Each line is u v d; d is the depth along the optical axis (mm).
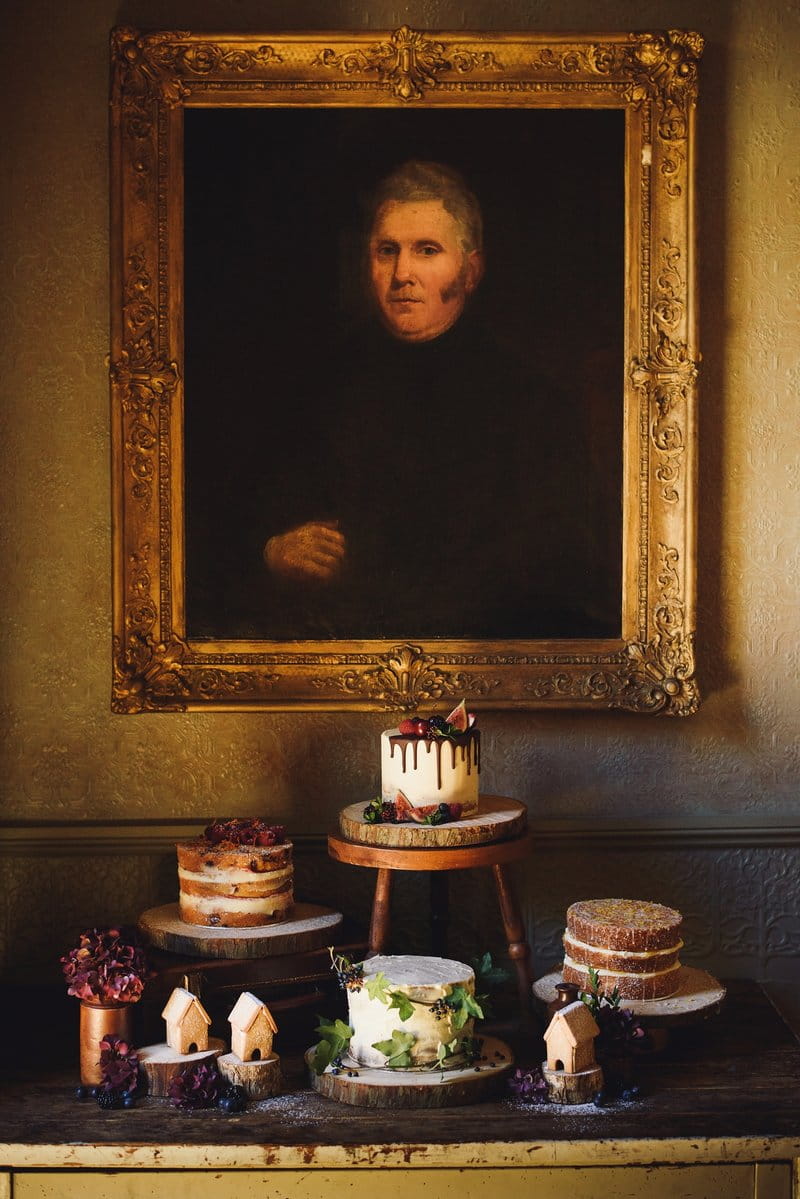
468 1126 2150
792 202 2842
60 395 2820
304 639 2812
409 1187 2141
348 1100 2229
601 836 2854
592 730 2877
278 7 2807
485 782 2877
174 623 2797
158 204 2762
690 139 2768
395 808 2473
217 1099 2232
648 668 2816
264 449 2803
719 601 2879
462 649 2816
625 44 2766
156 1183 2131
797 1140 2109
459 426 2812
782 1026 2596
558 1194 2146
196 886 2492
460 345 2807
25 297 2809
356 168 2789
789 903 2893
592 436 2814
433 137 2787
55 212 2805
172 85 2756
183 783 2863
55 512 2832
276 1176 2135
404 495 2814
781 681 2885
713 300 2844
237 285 2785
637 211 2783
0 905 2840
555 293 2805
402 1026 2281
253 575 2809
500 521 2818
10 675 2842
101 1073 2275
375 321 2803
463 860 2373
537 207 2797
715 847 2881
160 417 2775
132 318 2764
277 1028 2408
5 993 2787
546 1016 2443
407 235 2795
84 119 2803
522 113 2785
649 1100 2250
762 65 2824
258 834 2553
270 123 2777
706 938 2895
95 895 2854
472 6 2818
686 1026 2447
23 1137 2111
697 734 2881
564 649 2818
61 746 2854
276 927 2488
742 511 2871
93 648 2850
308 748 2869
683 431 2797
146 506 2781
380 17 2816
